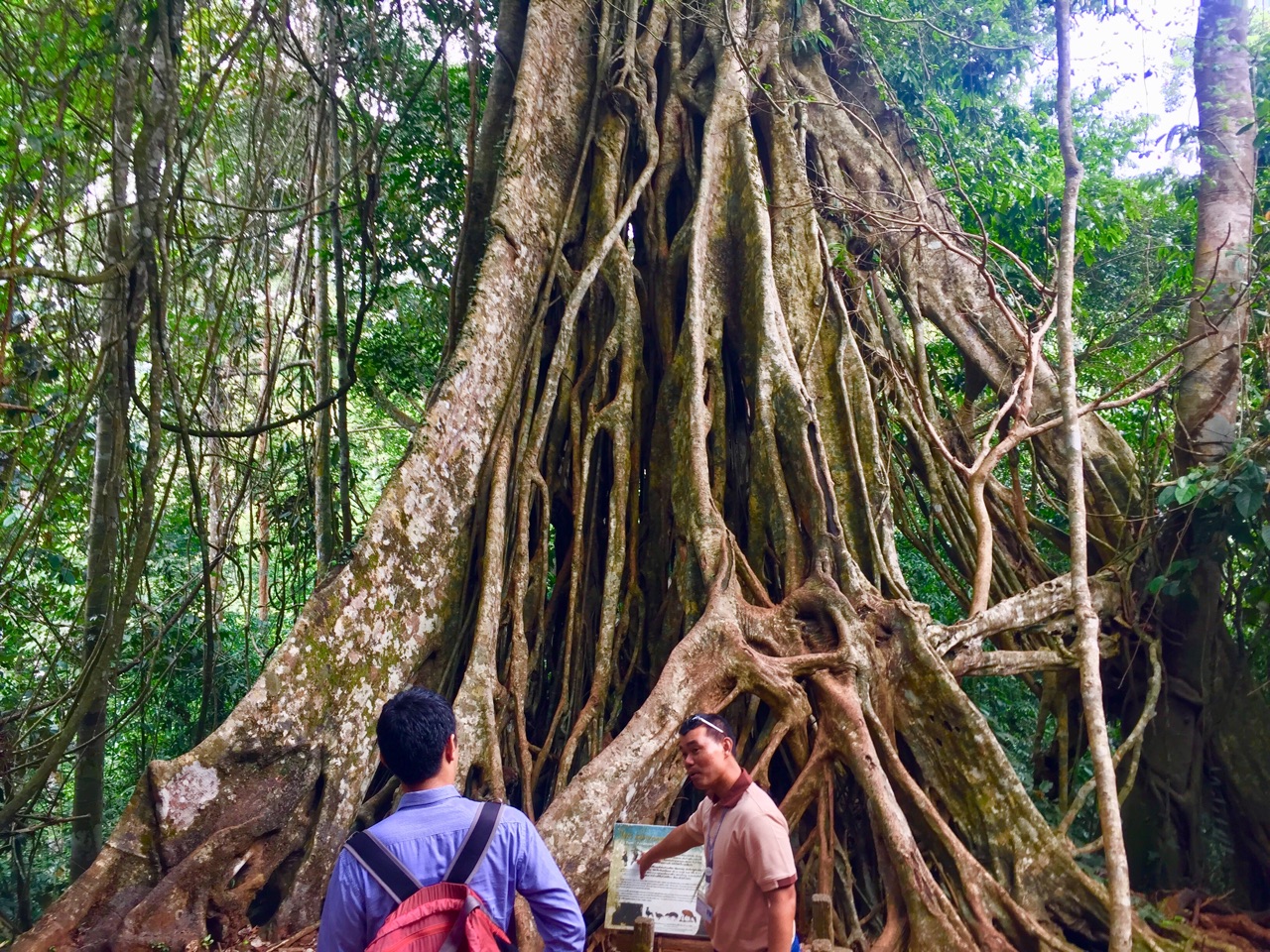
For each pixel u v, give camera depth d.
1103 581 6.66
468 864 2.26
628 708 6.48
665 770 5.02
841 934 4.96
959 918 4.60
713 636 5.39
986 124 10.87
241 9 8.84
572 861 4.55
